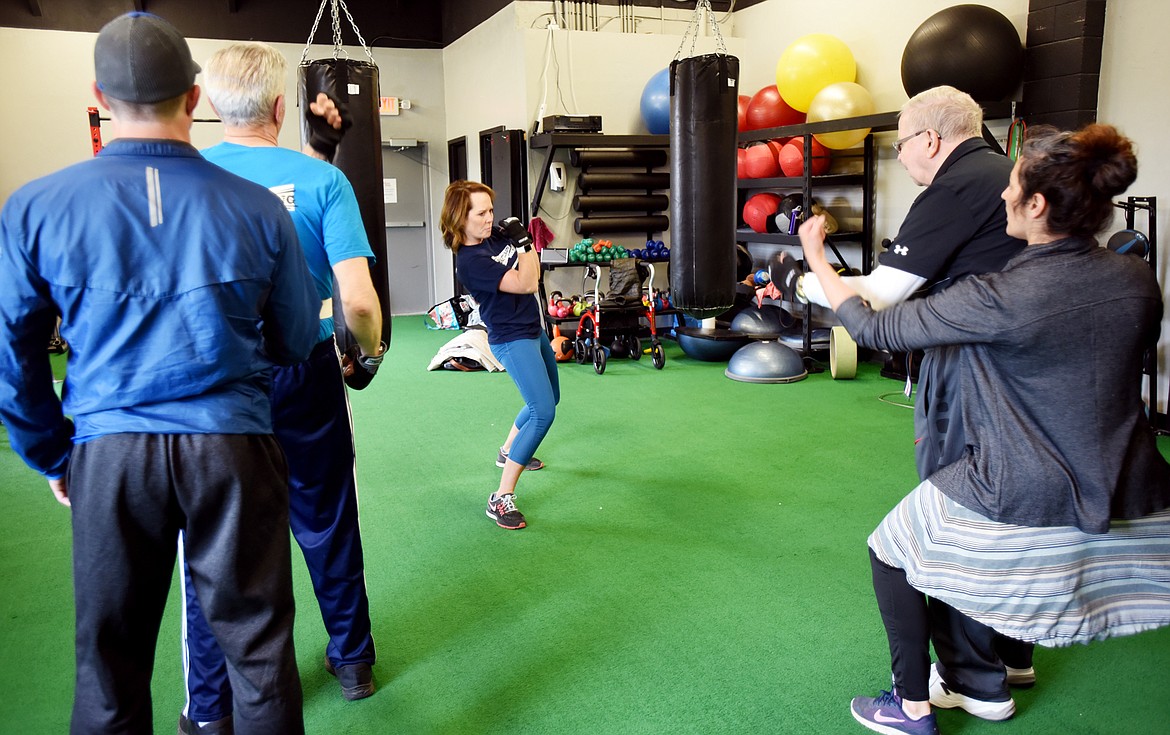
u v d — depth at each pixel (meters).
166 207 1.46
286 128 9.62
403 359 7.63
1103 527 1.67
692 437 4.98
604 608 2.90
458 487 4.18
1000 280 1.71
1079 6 5.29
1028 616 1.77
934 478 1.89
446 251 10.38
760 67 8.62
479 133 9.06
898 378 6.46
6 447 4.87
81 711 1.54
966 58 5.47
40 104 8.67
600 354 6.91
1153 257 4.84
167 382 1.47
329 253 2.03
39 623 2.82
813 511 3.77
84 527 1.49
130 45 1.43
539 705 2.34
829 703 2.33
